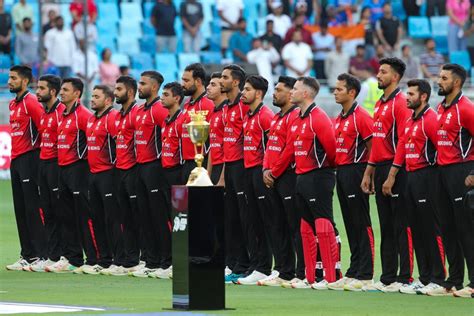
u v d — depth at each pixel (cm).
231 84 3362
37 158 3759
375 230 4556
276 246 3259
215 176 3431
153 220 3519
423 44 7344
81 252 3700
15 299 2814
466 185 2816
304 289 3106
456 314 2466
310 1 7238
